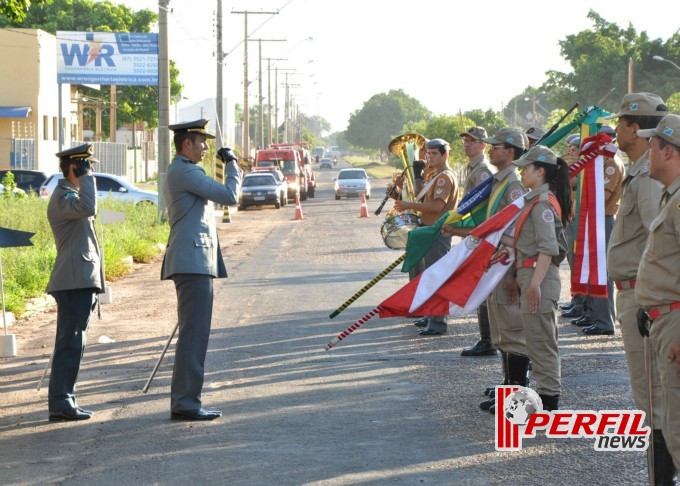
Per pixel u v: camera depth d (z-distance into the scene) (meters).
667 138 5.78
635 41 84.56
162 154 32.34
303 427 8.67
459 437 8.27
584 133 10.02
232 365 11.50
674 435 5.96
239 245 29.14
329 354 12.07
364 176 64.31
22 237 11.03
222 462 7.65
